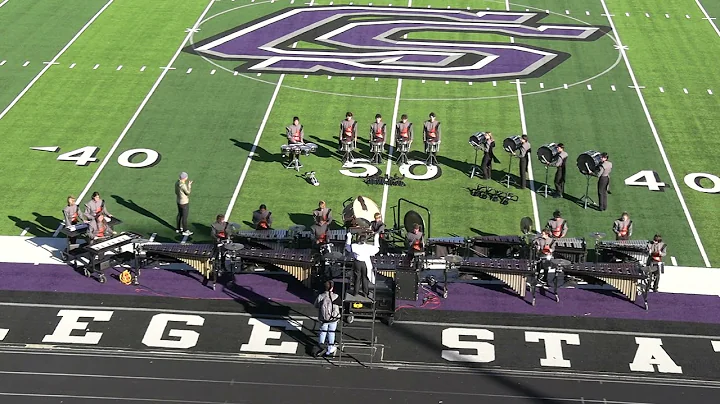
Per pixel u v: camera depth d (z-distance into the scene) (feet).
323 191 103.24
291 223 96.68
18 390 71.15
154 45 141.28
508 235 93.76
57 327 78.59
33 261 88.43
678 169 109.19
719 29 151.23
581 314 81.76
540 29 149.79
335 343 76.95
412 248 85.71
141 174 106.32
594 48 143.02
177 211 99.14
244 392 71.72
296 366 74.79
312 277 84.23
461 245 88.74
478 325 80.02
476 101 125.49
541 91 128.67
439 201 101.71
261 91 127.54
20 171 106.22
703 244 94.12
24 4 155.94
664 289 85.92
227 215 98.07
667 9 159.33
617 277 82.23
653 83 131.75
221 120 119.44
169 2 159.02
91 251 84.43
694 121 121.08
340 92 127.54
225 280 86.22
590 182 106.63
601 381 73.56
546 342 78.02
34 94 125.29
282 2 160.25
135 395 71.05
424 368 74.69
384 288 80.48
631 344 77.87
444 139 115.65
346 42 143.74
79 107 122.21
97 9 154.92
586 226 97.35
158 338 77.66
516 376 73.97
